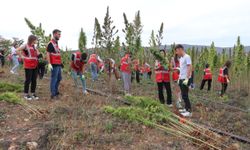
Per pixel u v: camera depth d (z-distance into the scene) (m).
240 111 13.95
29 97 10.81
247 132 10.27
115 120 8.72
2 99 9.97
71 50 21.89
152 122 8.71
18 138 7.06
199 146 7.66
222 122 11.14
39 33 16.89
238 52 32.03
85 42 24.69
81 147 7.01
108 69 18.94
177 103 12.09
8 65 26.98
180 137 8.09
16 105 9.56
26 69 10.77
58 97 11.29
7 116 8.54
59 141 6.98
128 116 8.90
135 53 20.00
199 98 16.16
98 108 9.78
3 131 7.43
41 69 15.99
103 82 18.42
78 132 7.48
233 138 8.95
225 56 38.31
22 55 10.73
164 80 12.27
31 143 6.79
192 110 12.30
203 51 38.62
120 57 19.91
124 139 7.53
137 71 22.20
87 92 12.49
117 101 11.28
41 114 8.72
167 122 8.91
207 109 12.91
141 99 10.04
